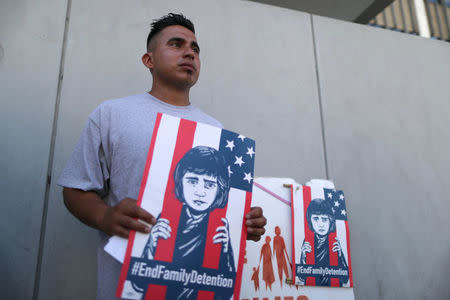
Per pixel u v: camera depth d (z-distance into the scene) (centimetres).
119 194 88
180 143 87
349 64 217
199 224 82
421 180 205
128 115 96
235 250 84
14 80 148
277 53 201
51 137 147
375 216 187
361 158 196
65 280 132
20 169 138
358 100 210
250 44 197
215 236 83
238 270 83
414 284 181
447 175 213
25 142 142
